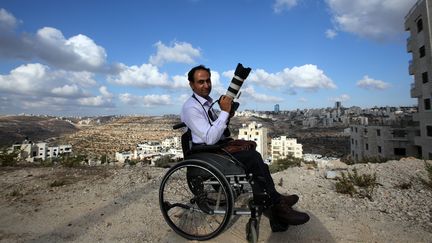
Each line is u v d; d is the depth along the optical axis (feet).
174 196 12.22
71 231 9.23
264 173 7.70
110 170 19.40
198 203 8.09
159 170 19.29
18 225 9.85
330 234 8.39
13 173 18.43
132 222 9.82
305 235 8.36
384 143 103.50
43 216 10.66
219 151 7.98
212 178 7.97
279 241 8.02
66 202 12.34
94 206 11.70
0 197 13.26
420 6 80.69
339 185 12.98
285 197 8.82
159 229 9.15
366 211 10.29
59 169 19.89
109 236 8.77
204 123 7.98
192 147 8.20
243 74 7.92
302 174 16.93
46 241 8.55
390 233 8.32
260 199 7.58
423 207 10.41
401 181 14.32
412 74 89.76
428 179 14.32
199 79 8.50
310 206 11.05
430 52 76.43
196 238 8.14
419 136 88.38
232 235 8.50
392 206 10.74
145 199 12.27
